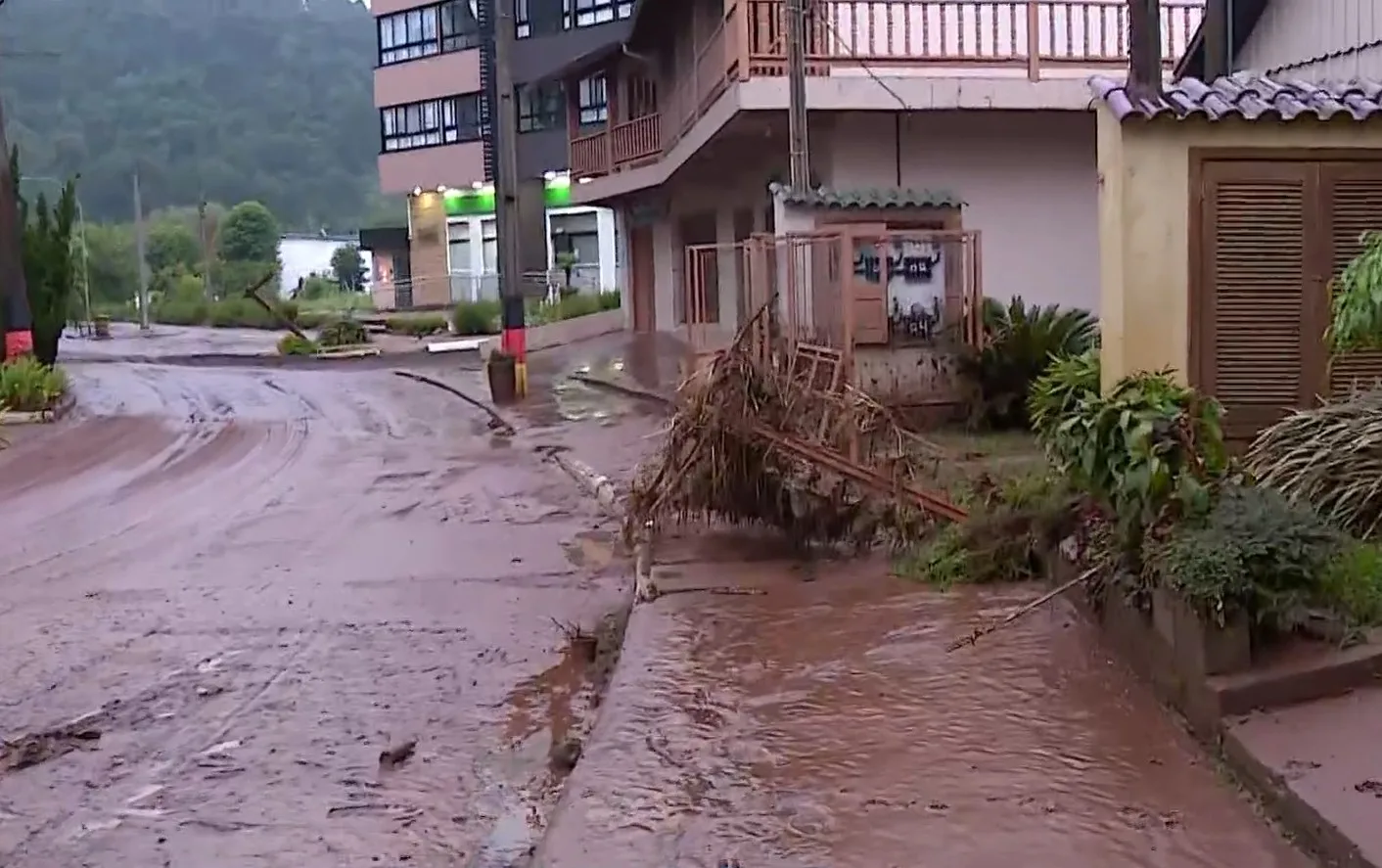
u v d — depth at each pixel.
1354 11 12.29
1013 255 18.89
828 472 9.28
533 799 5.71
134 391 27.53
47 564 10.96
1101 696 5.89
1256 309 8.44
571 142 34.19
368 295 64.38
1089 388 8.13
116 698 7.27
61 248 30.44
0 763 6.31
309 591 9.68
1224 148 8.35
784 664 6.64
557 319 37.53
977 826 4.65
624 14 44.59
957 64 17.97
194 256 82.56
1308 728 5.02
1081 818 4.67
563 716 6.79
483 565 10.39
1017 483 8.50
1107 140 8.53
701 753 5.52
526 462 16.02
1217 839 4.48
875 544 9.12
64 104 101.44
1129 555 6.21
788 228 15.47
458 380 27.03
